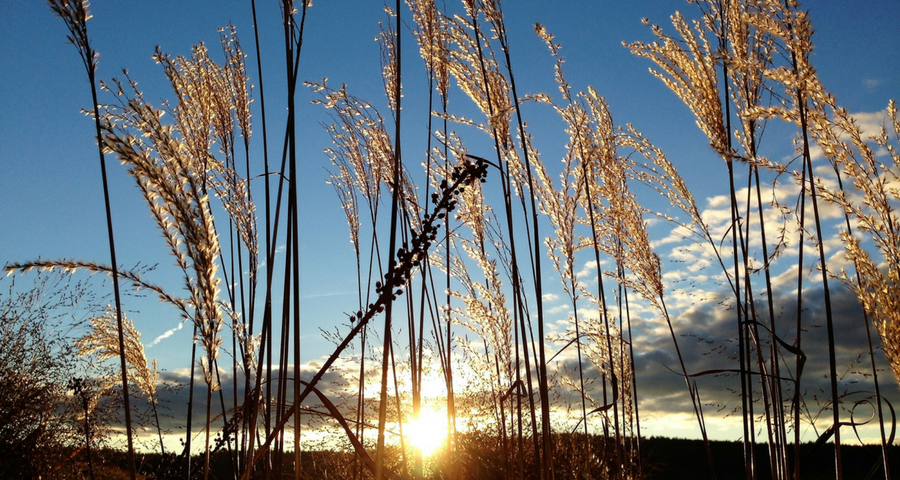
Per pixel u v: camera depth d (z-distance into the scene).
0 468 5.67
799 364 2.98
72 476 5.72
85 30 1.83
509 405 4.23
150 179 1.74
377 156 4.09
